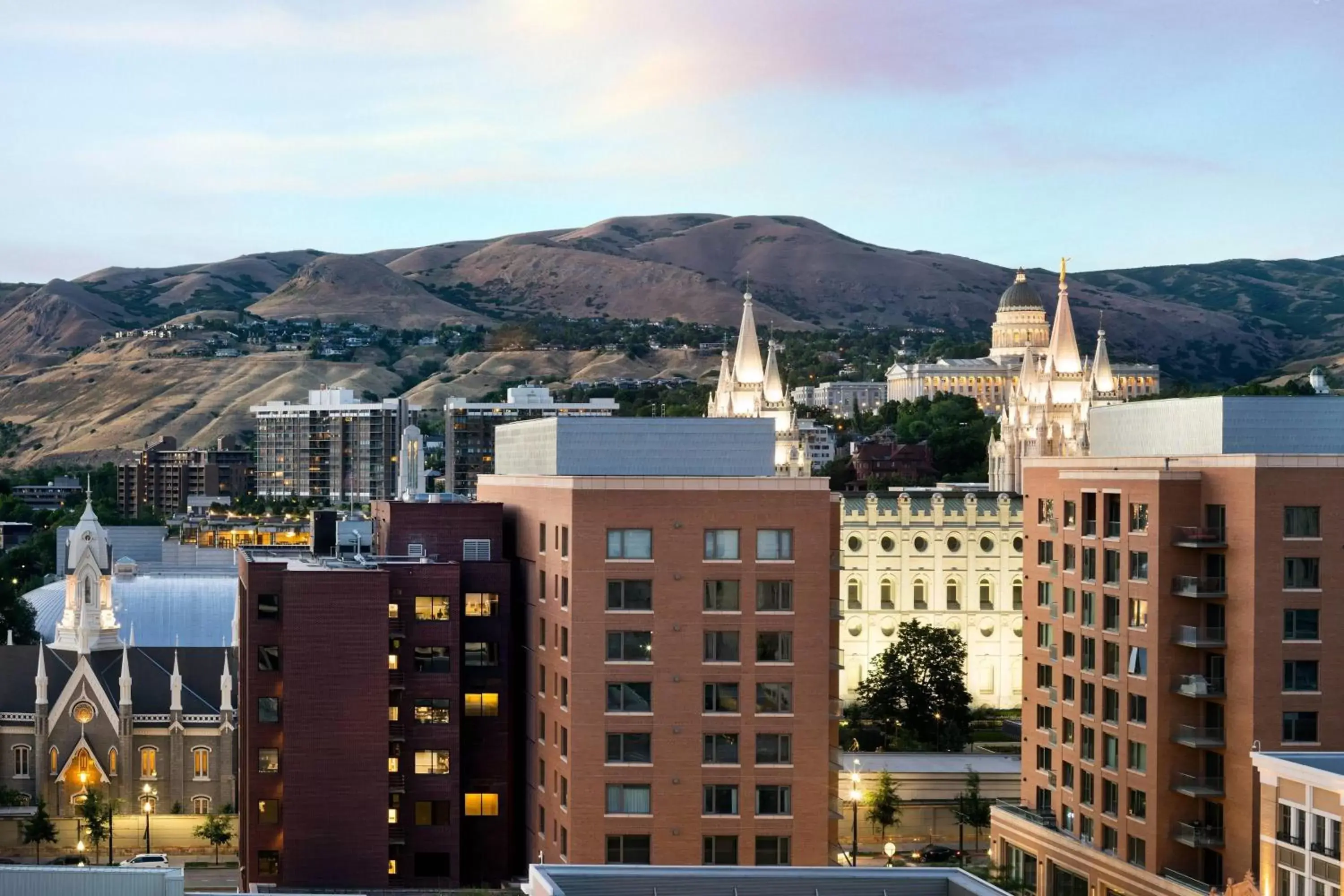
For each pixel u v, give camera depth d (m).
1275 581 122.06
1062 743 145.00
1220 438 131.00
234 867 186.25
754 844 121.00
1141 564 130.88
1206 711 127.19
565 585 123.50
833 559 129.00
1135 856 130.50
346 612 130.00
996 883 142.88
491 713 137.50
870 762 196.00
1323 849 95.81
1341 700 122.50
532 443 142.50
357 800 130.25
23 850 196.25
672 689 121.06
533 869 76.50
